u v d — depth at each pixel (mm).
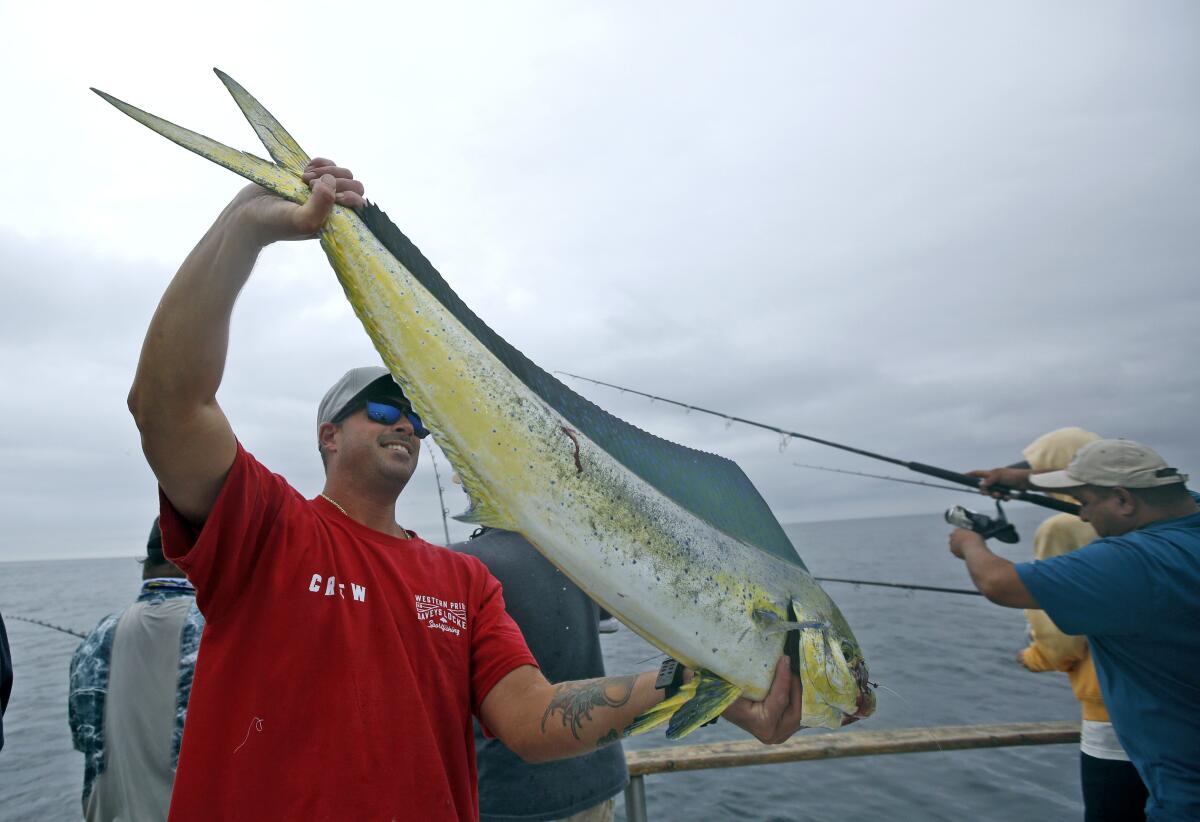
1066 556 2561
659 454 1907
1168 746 2426
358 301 1634
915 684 9438
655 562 1748
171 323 1352
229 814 1322
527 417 1710
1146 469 2623
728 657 1779
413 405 1646
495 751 2512
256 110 1550
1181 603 2354
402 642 1580
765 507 2094
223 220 1432
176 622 2393
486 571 1972
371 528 1782
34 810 5793
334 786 1362
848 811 5207
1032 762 5988
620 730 1627
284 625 1461
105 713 2377
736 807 5480
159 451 1385
